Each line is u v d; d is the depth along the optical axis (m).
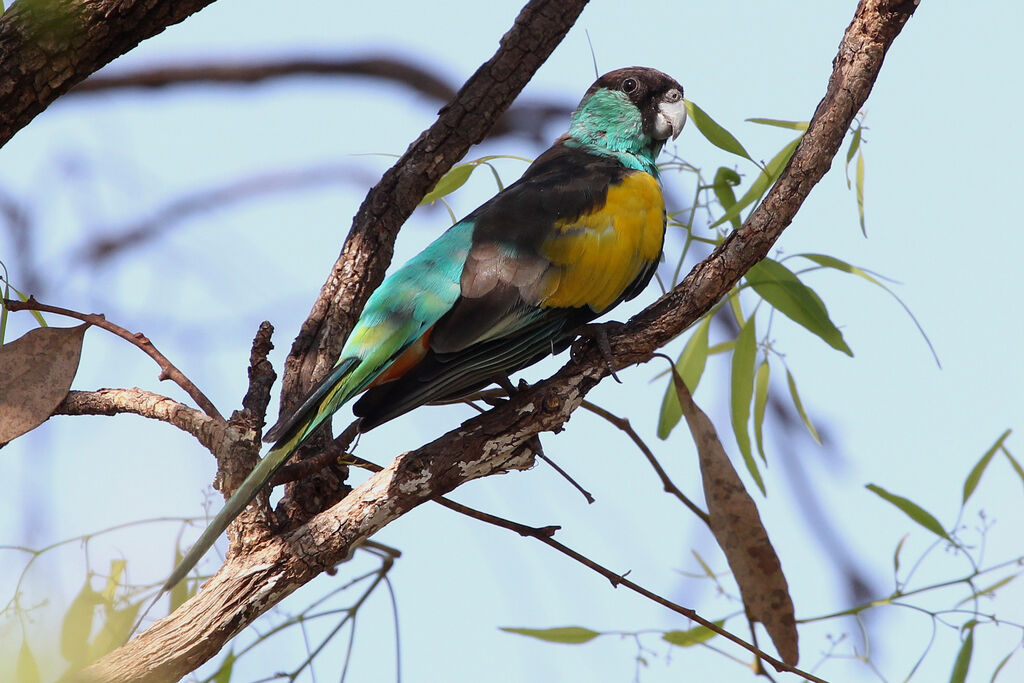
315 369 7.40
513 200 8.20
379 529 6.20
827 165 6.57
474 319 7.54
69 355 6.73
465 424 6.44
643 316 6.81
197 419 6.32
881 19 6.56
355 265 7.68
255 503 6.12
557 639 7.04
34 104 6.42
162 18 6.39
